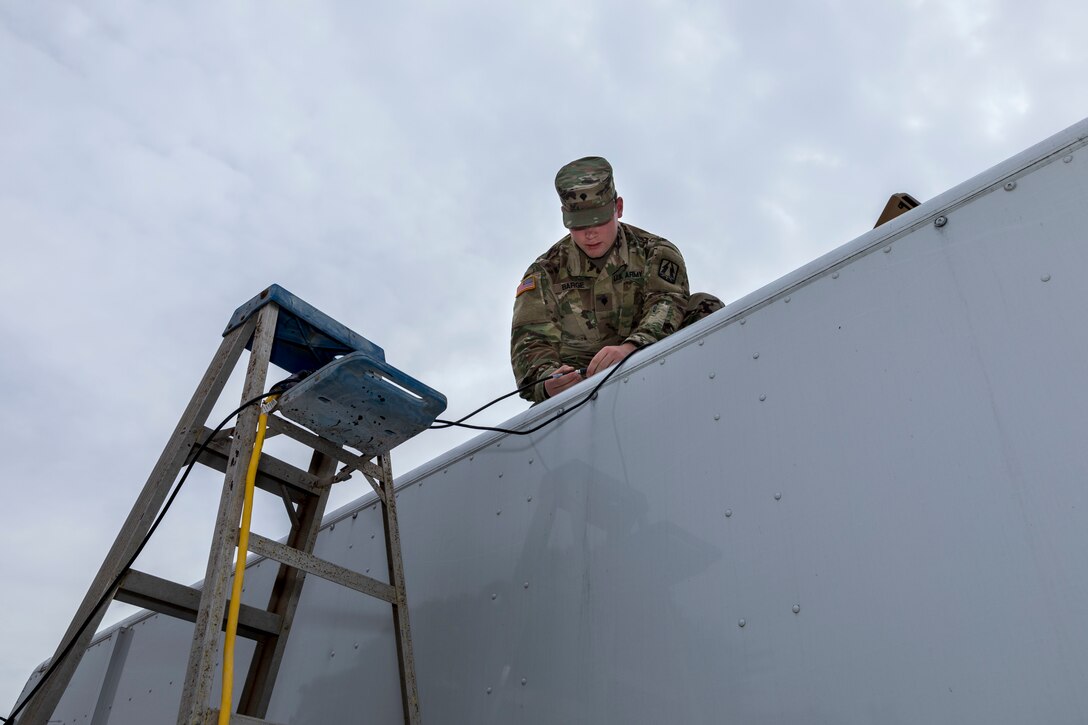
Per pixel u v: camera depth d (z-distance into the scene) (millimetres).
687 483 1513
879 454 1267
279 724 1443
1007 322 1206
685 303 2578
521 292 2643
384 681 1856
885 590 1175
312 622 2139
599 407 1793
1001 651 1040
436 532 1994
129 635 2883
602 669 1476
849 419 1329
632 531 1560
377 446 1855
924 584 1141
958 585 1108
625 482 1628
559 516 1727
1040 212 1238
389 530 1832
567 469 1771
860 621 1182
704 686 1313
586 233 2633
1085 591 1000
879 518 1225
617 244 2695
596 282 2689
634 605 1483
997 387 1179
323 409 1717
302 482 1972
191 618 1764
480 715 1636
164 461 1751
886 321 1356
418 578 1960
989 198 1307
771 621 1278
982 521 1120
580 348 2682
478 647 1723
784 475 1373
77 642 1563
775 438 1418
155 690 2561
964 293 1273
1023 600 1046
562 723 1485
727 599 1349
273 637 1931
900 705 1099
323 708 1949
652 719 1356
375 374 1650
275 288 1846
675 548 1470
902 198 1827
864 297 1407
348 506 2316
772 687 1232
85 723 2781
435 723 1711
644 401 1694
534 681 1578
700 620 1369
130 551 1665
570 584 1622
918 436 1233
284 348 2006
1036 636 1020
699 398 1585
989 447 1152
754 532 1367
